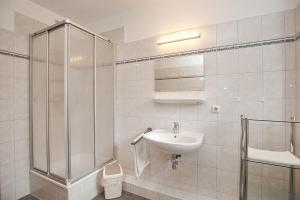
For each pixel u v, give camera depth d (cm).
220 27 165
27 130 191
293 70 139
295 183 134
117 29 225
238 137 158
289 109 141
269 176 149
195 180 179
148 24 204
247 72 154
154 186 193
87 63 188
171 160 189
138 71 210
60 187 164
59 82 170
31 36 192
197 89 174
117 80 225
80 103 180
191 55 178
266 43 147
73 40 170
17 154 182
